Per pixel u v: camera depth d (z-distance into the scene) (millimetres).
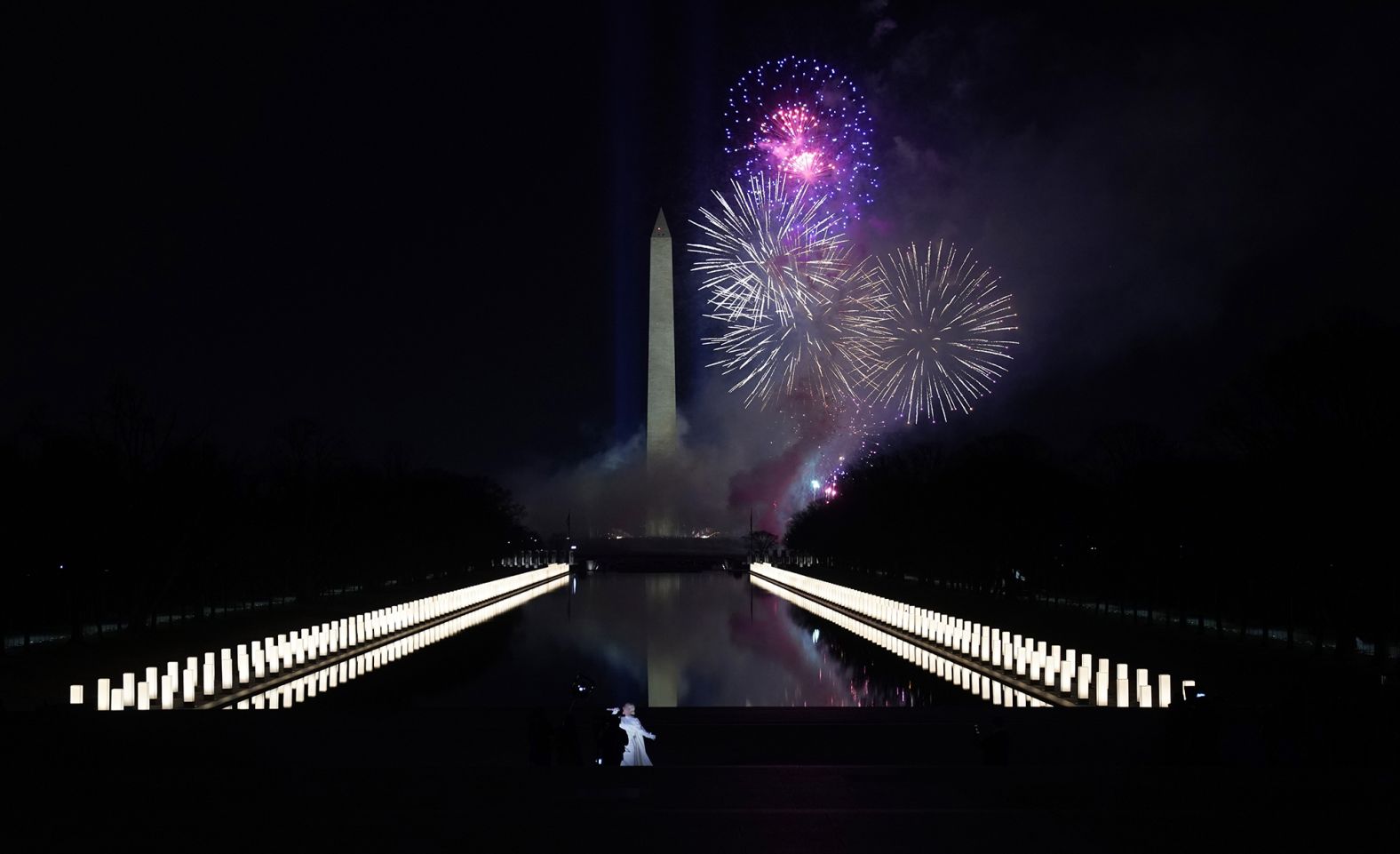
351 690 55250
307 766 29906
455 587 137500
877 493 140250
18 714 38844
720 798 25797
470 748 35719
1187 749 30938
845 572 162875
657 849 21703
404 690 55375
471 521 166250
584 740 37406
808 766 29516
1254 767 29234
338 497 115250
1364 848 21641
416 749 35500
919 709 42906
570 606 108125
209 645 69750
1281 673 52062
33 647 65438
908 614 79562
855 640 77188
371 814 24078
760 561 188250
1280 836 22328
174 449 78125
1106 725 39094
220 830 22797
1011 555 112500
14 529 68250
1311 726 30984
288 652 62406
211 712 41781
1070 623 79938
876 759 34625
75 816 23859
